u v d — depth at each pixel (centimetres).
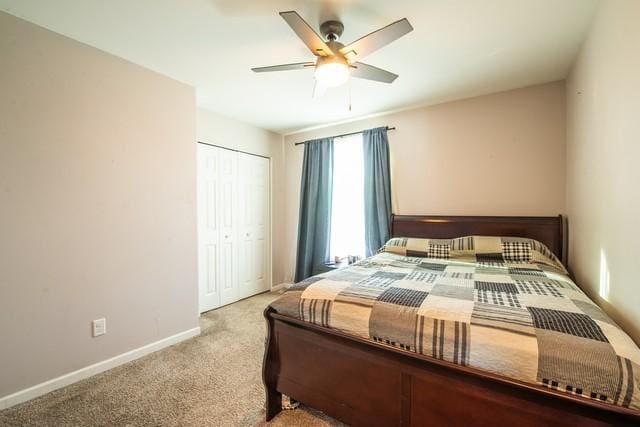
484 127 283
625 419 84
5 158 166
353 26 179
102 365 205
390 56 214
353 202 362
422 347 117
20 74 171
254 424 156
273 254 418
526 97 264
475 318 113
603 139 153
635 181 116
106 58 208
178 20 174
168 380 195
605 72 150
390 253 284
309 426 154
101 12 166
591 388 88
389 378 127
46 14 167
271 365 163
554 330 100
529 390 96
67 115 189
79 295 195
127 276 220
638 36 113
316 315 146
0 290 165
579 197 205
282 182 431
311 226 381
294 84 262
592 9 164
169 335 247
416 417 120
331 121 370
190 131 262
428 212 312
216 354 231
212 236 334
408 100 299
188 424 155
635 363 85
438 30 183
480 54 212
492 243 247
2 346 166
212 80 254
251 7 162
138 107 226
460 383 110
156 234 238
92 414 162
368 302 137
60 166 186
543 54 211
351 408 138
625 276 126
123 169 217
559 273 202
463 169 293
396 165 331
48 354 182
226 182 350
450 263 233
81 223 196
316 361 148
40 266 179
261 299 373
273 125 387
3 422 156
